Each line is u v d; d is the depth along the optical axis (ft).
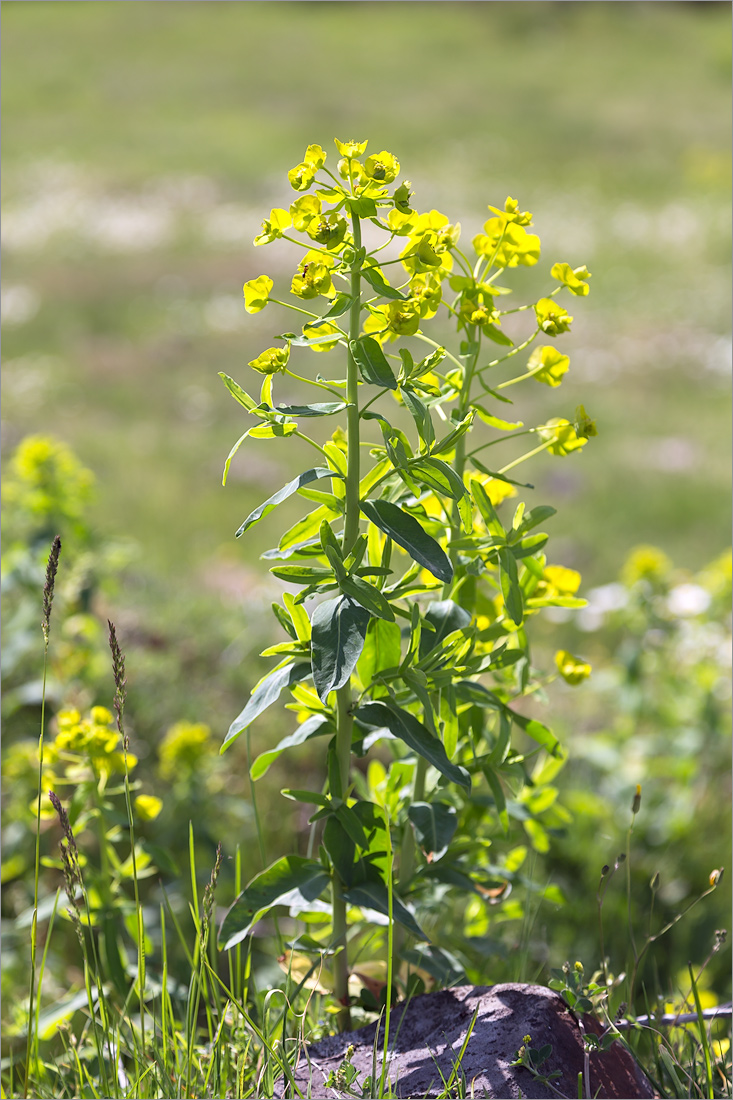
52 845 11.32
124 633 15.69
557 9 173.06
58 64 144.77
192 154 103.30
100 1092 6.33
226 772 12.87
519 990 6.36
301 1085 6.07
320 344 6.29
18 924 8.36
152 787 12.53
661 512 29.73
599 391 44.42
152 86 134.92
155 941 9.46
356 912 7.53
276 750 6.71
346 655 5.71
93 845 11.30
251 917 6.41
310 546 6.29
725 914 11.48
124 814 8.38
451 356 6.69
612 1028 6.19
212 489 31.27
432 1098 5.69
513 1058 5.80
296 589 19.42
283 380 44.68
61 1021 7.95
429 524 7.03
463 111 121.80
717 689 14.05
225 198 88.07
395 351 40.65
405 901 7.52
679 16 169.78
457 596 7.52
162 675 15.05
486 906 8.82
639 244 74.08
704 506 30.22
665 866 12.22
